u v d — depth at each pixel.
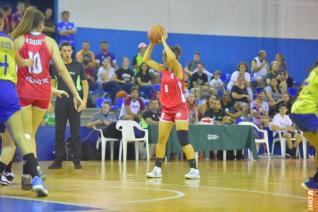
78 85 10.87
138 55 18.86
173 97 8.76
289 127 16.69
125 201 5.72
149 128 14.13
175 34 20.80
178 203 5.63
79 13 19.56
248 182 8.15
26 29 6.64
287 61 22.11
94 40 19.73
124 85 17.36
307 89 6.06
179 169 10.90
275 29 21.94
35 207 5.20
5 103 5.96
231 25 21.42
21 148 6.05
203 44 21.11
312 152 16.83
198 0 21.03
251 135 15.26
